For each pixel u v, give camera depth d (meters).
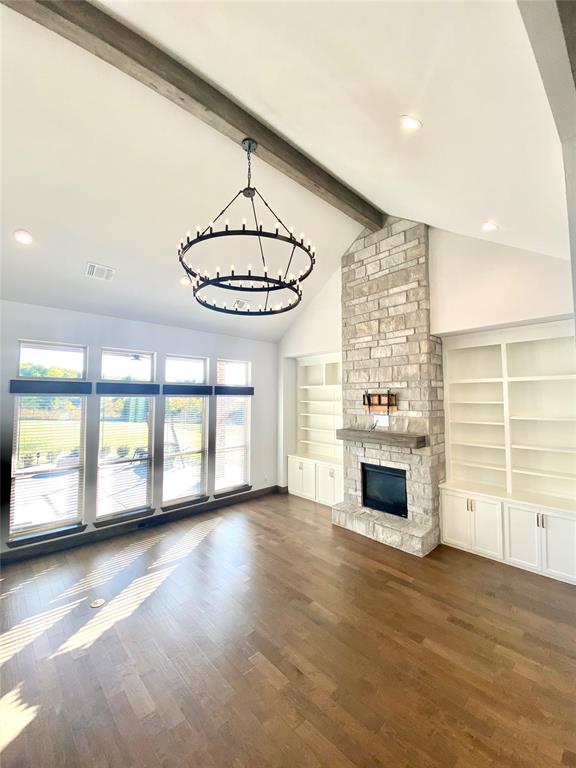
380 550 4.14
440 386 4.45
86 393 4.43
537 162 1.71
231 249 4.39
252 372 6.34
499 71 1.21
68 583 3.47
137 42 2.21
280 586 3.38
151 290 4.54
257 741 1.89
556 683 2.23
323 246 5.00
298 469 6.43
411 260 4.39
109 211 3.47
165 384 5.19
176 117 2.87
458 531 4.16
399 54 1.35
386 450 4.65
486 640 2.63
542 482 4.00
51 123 2.69
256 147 2.95
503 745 1.84
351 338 5.14
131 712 2.07
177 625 2.84
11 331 3.95
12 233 3.36
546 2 0.86
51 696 2.18
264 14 1.45
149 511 4.94
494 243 3.78
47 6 1.91
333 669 2.37
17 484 4.02
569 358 3.85
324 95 1.95
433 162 2.17
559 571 3.44
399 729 1.94
